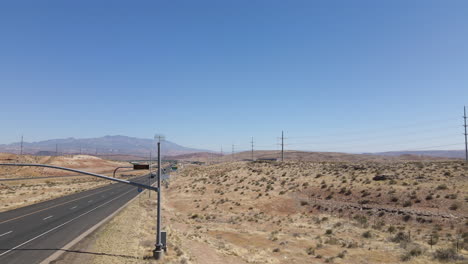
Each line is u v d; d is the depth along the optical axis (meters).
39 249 22.38
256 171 85.94
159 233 22.17
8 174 115.00
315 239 32.81
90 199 59.47
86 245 23.81
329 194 52.22
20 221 34.53
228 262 24.23
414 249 25.58
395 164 70.50
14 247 22.91
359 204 45.19
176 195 70.56
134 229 30.89
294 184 63.16
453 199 38.69
